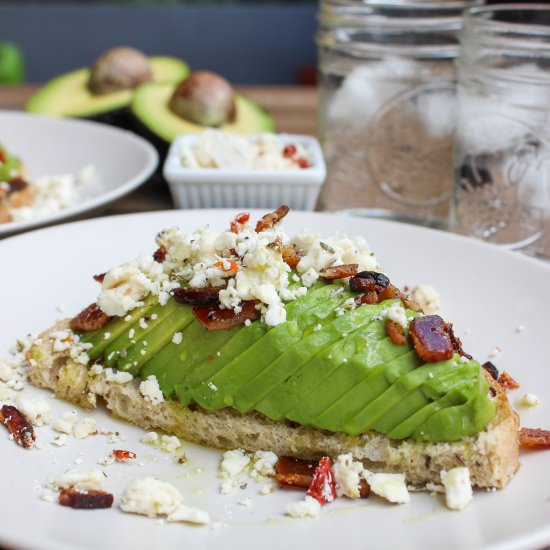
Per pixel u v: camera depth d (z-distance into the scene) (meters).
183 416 0.56
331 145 0.73
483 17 0.68
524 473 0.54
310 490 0.53
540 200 0.66
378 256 0.64
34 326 0.60
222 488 0.54
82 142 0.77
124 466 0.55
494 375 0.57
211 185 0.69
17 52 1.12
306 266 0.56
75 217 0.67
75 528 0.51
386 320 0.55
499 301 0.61
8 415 0.55
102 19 1.32
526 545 0.49
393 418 0.54
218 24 1.33
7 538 0.49
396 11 0.70
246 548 0.51
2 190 0.72
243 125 0.78
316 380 0.54
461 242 0.64
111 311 0.57
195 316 0.56
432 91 0.71
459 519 0.52
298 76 1.28
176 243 0.57
